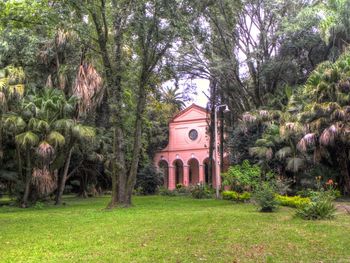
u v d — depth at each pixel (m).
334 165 20.33
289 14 24.81
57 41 19.25
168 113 44.34
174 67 23.11
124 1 15.78
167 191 31.78
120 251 7.51
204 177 42.56
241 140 26.06
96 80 19.47
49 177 19.98
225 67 24.97
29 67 20.86
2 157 20.38
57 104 19.44
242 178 20.39
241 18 25.70
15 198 22.50
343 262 6.43
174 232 9.64
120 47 16.86
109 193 34.38
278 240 8.38
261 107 25.22
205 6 19.38
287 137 20.84
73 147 21.48
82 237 9.28
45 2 15.34
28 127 18.92
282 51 25.52
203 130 42.59
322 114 18.83
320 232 9.27
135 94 17.86
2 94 16.05
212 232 9.50
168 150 44.06
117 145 17.56
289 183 21.11
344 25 23.27
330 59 24.86
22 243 8.69
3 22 15.54
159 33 16.14
